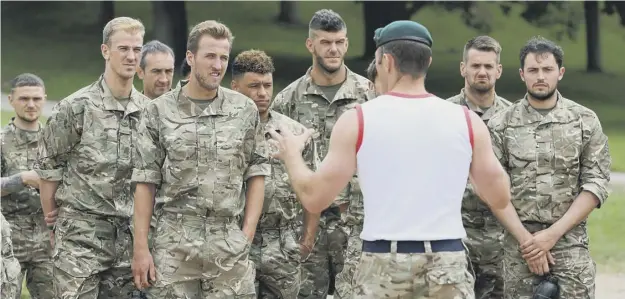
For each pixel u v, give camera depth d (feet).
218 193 23.11
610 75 121.90
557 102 26.66
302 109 28.63
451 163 18.29
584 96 112.98
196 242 23.02
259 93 26.37
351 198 27.27
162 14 114.11
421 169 18.20
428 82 113.60
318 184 18.38
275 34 132.26
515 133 26.66
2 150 31.94
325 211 28.53
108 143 26.32
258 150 23.86
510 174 26.81
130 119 26.63
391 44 18.70
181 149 22.99
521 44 129.39
